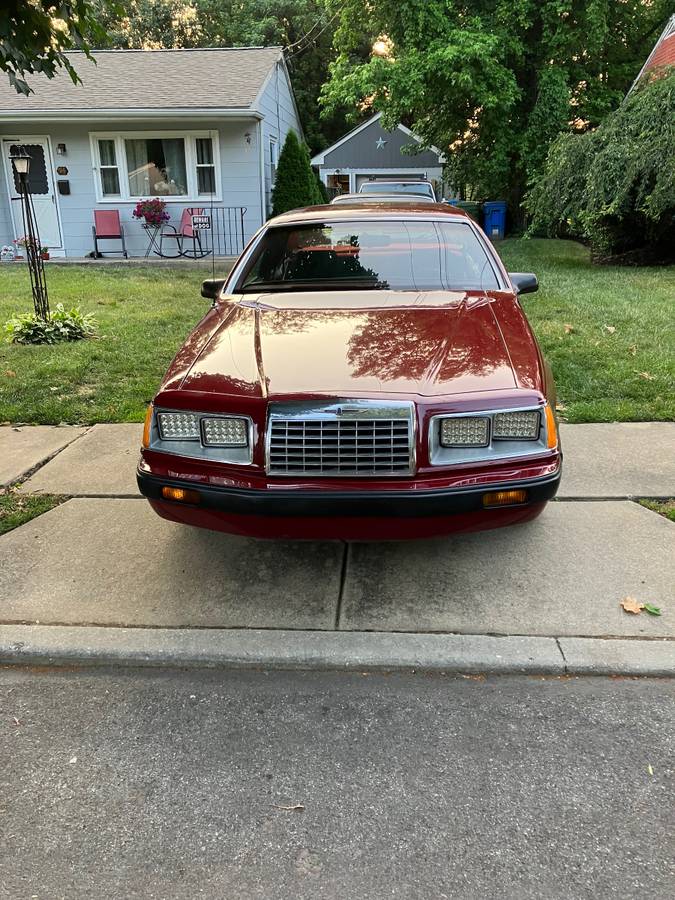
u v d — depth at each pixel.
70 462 4.62
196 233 14.05
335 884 1.83
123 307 9.34
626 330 7.34
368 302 3.66
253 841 1.97
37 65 3.85
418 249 4.13
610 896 1.78
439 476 2.71
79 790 2.16
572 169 12.41
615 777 2.17
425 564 3.38
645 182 11.05
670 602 3.01
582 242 18.75
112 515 3.91
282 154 15.03
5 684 2.68
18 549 3.55
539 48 18.20
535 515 2.88
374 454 2.69
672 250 12.88
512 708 2.49
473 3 17.81
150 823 2.04
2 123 13.85
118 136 14.05
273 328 3.35
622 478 4.18
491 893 1.79
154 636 2.87
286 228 4.37
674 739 2.33
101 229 14.36
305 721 2.45
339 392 2.72
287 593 3.17
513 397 2.75
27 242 7.94
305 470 2.72
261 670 2.74
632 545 3.47
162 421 2.88
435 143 19.92
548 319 7.96
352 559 3.46
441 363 2.92
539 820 2.02
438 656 2.72
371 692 2.59
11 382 6.06
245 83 14.51
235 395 2.78
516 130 18.83
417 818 2.04
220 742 2.36
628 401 5.41
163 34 31.20
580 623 2.89
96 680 2.70
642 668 2.64
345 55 19.69
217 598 3.14
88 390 5.99
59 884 1.84
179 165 14.36
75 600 3.12
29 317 7.53
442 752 2.29
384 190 14.49
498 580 3.22
